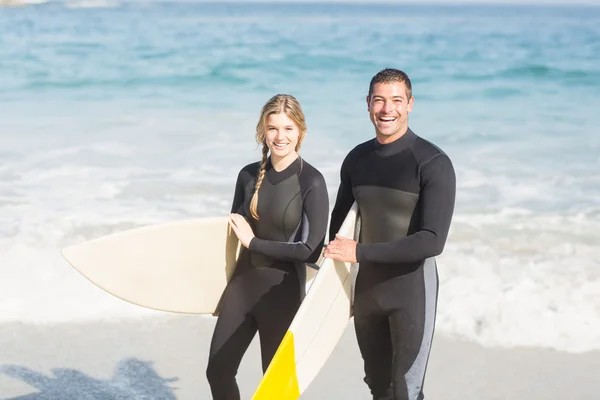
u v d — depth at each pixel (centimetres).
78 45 2441
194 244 340
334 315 320
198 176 862
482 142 1075
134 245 333
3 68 1842
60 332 494
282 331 331
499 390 428
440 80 1731
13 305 525
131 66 1884
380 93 313
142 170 888
